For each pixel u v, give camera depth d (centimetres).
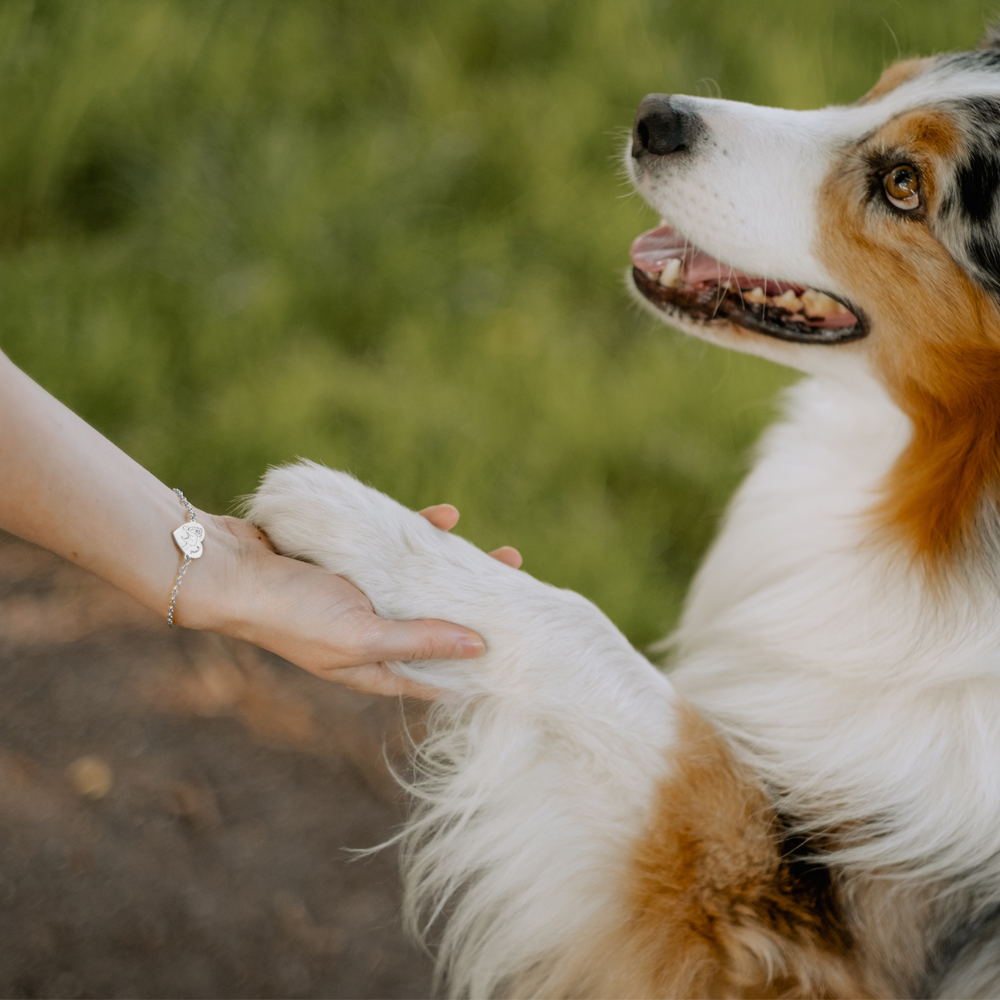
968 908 120
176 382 156
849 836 120
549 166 186
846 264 127
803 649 125
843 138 127
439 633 115
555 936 118
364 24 207
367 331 165
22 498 109
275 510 116
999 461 122
